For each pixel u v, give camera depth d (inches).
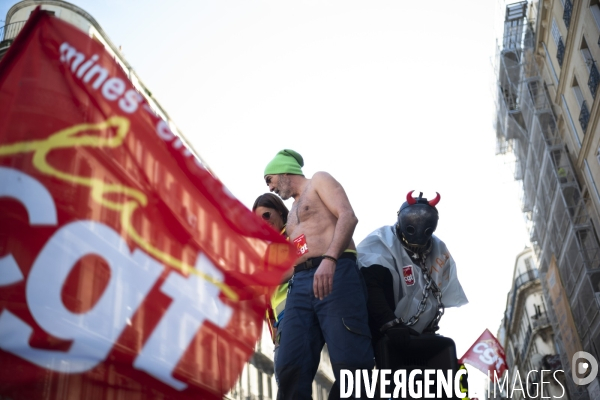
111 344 84.6
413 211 121.9
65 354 81.3
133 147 98.0
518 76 1234.0
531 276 2377.0
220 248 100.5
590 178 984.9
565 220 1139.3
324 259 103.3
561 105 1064.8
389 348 108.4
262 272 102.8
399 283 122.5
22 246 85.7
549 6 1034.7
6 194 88.4
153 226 95.3
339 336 101.2
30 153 91.7
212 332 94.1
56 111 95.0
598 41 828.0
